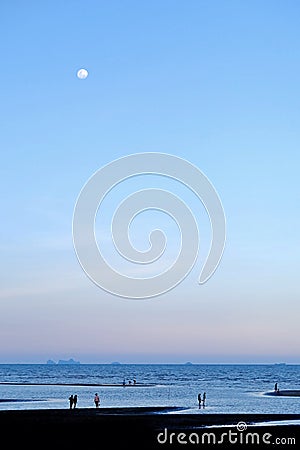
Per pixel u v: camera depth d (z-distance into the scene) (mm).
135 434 40000
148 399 88938
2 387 129125
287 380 184000
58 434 39562
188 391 114500
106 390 116875
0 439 37219
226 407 72562
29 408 67812
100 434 39812
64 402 79125
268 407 73875
